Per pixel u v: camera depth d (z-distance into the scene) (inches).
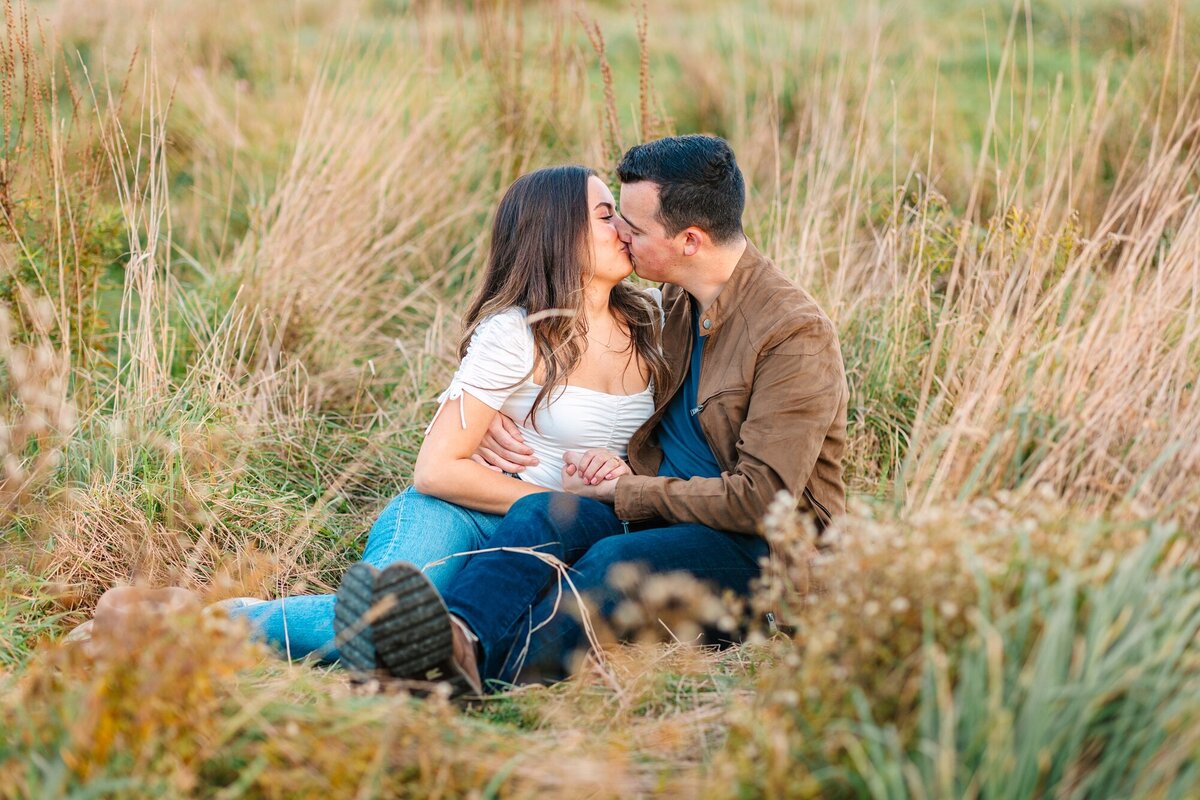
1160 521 82.5
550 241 102.5
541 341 102.5
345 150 176.1
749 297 100.2
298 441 135.1
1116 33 231.0
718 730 76.7
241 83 219.3
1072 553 70.1
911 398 129.2
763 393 95.7
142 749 63.5
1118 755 61.9
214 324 151.1
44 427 117.6
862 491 119.1
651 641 90.4
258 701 70.9
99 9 224.8
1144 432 94.3
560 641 87.5
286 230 161.8
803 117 181.9
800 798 61.8
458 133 195.2
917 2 249.1
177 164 197.6
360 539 122.0
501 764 68.9
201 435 122.7
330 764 65.3
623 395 106.3
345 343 160.4
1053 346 108.4
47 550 107.1
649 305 109.7
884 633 68.1
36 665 80.7
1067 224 124.3
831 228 161.8
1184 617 66.9
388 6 274.4
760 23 239.5
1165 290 111.4
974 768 61.2
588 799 67.3
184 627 69.5
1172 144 166.6
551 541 91.8
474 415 100.9
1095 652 62.2
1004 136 193.0
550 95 201.5
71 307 138.0
